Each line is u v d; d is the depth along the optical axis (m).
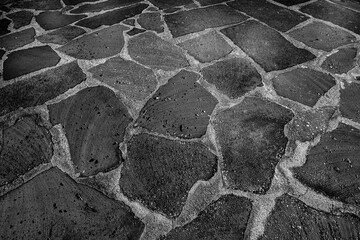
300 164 1.94
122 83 2.76
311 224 1.62
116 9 4.36
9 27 3.96
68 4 4.68
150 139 2.18
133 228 1.66
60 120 2.38
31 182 1.92
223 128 2.23
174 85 2.71
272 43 3.25
